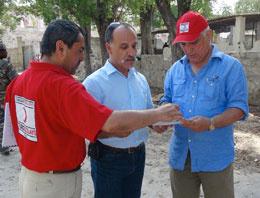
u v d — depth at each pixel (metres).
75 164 1.74
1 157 4.78
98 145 2.18
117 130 1.49
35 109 1.59
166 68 11.77
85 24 10.95
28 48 25.56
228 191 2.20
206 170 2.16
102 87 2.16
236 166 4.25
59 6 10.59
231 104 2.05
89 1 10.65
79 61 1.72
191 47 2.08
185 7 7.12
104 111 1.48
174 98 2.33
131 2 10.86
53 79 1.55
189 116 2.20
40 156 1.65
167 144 5.32
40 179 1.68
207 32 2.10
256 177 3.89
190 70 2.24
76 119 1.49
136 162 2.31
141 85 2.42
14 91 1.79
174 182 2.41
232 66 2.08
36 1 11.28
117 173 2.21
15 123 1.86
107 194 2.24
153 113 1.58
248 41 20.89
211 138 2.13
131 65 2.19
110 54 2.23
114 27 2.13
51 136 1.61
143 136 2.34
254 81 8.32
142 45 13.79
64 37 1.59
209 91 2.11
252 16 13.28
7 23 21.52
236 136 5.60
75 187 1.79
